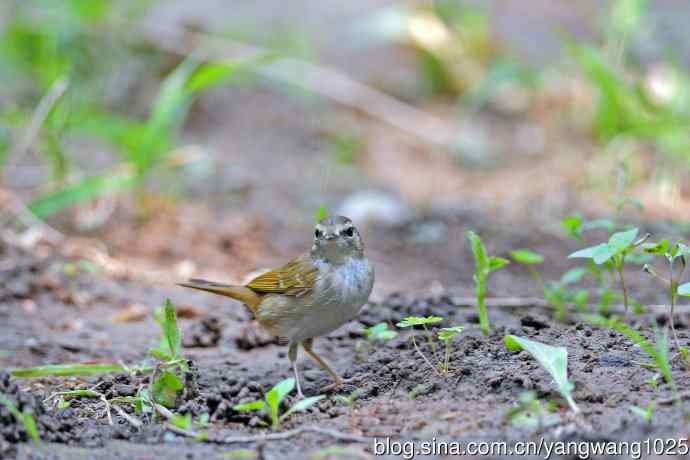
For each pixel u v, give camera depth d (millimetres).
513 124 20031
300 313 8750
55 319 11305
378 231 15047
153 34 19953
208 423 7398
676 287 7832
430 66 20953
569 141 18859
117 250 13891
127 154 15523
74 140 19000
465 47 21078
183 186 16875
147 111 18781
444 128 19547
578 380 7270
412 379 8031
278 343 10328
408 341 9281
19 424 6742
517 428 6547
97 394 8250
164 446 6848
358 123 20062
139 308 11672
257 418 7355
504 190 16703
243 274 13148
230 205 16125
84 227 14555
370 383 8234
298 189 17000
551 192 16234
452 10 21297
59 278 12461
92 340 10602
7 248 13289
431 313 10164
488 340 8688
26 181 16172
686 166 16047
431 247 14219
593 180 16297
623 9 17531
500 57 20922
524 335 8742
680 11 23219
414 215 15586
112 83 19094
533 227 14703
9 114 15102
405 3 23047
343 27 24484
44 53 17219
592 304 10734
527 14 24531
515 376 7477
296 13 25266
